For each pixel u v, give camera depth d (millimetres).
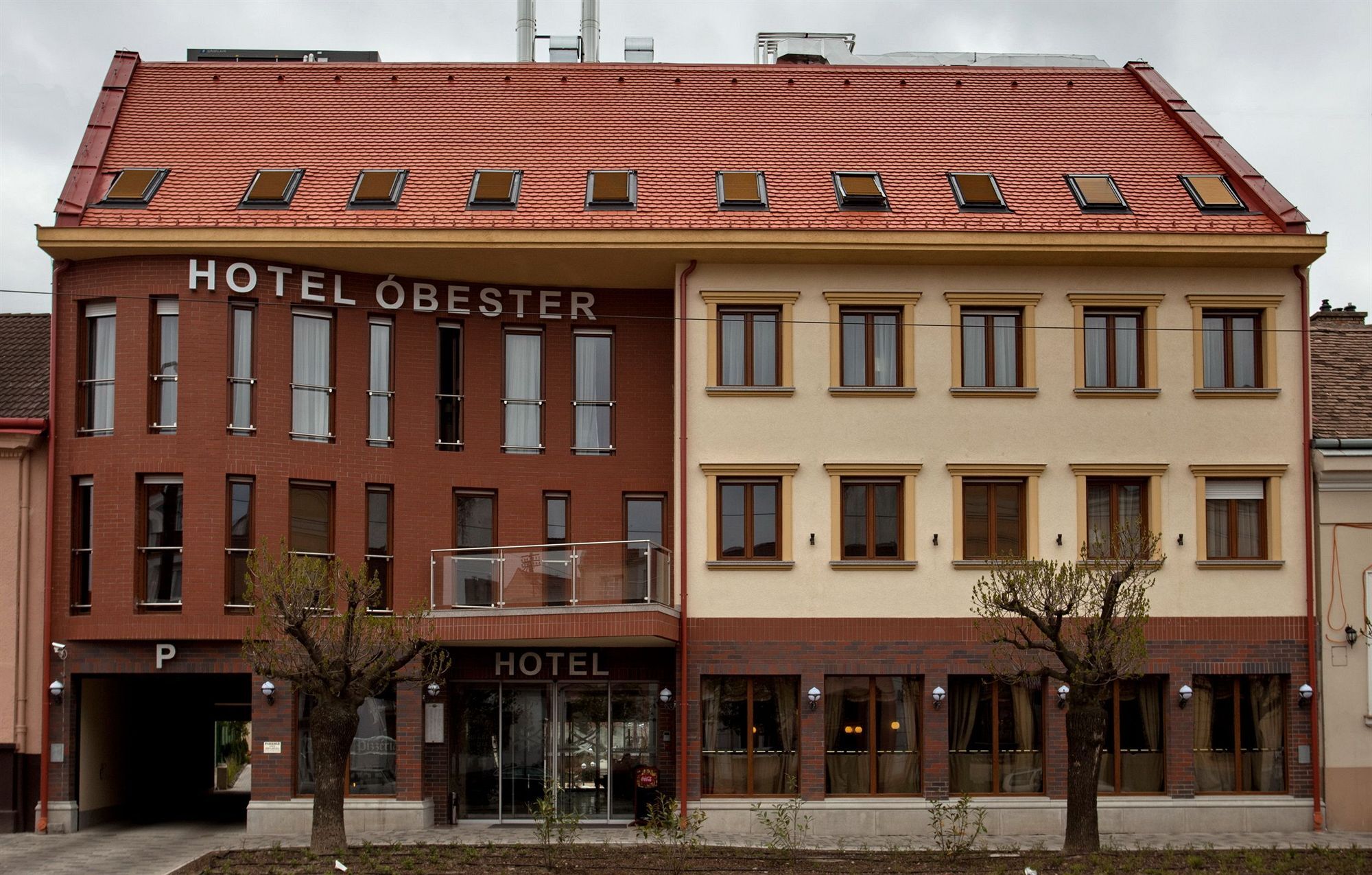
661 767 25344
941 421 24766
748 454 24625
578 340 26625
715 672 24297
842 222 24969
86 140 26422
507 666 25500
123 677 26328
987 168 27016
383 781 24641
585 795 25469
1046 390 24906
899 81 29703
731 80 29578
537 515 25984
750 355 24938
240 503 24125
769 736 24469
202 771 32688
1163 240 24609
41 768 23859
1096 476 24828
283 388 24438
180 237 23812
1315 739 24500
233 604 23859
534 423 26281
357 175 26109
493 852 20375
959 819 22562
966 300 24953
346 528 24781
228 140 27000
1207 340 25281
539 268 25297
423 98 28672
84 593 24109
